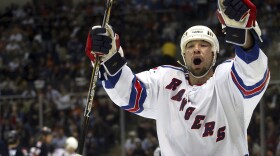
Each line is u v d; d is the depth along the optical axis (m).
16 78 32.22
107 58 7.09
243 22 6.36
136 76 7.38
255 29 6.45
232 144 7.05
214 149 7.07
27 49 34.97
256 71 6.55
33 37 36.34
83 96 24.03
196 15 32.47
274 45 23.08
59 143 22.86
